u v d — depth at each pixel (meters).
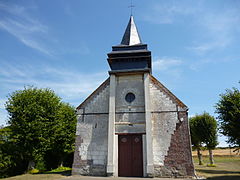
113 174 11.34
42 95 17.56
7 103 16.22
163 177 11.09
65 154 20.84
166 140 11.77
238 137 12.55
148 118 12.12
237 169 17.61
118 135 12.48
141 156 11.90
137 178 10.72
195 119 24.97
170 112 12.27
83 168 12.14
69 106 22.52
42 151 16.41
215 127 23.53
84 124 13.09
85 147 12.55
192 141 26.38
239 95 13.27
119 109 12.91
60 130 18.31
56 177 11.36
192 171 10.91
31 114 15.97
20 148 15.49
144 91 12.86
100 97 13.54
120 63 13.90
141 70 13.12
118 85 13.52
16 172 16.97
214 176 11.71
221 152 43.28
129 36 15.41
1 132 15.59
